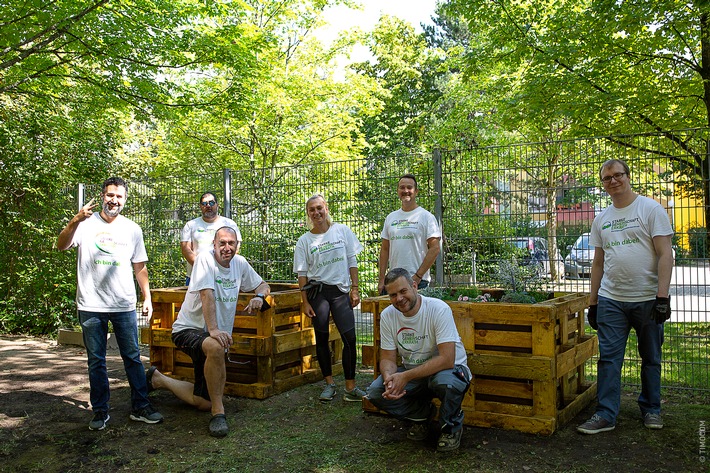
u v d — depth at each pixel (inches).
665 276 151.3
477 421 162.4
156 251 305.9
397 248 198.1
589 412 174.7
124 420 178.4
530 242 216.4
